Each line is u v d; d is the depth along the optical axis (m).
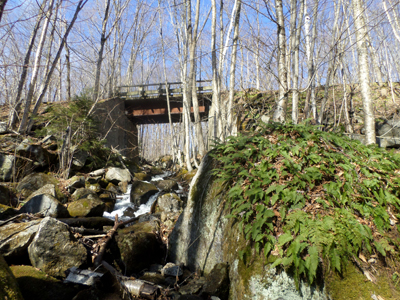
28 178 7.12
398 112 10.50
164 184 10.31
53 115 9.84
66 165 8.72
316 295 2.63
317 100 11.66
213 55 9.75
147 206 8.48
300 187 3.29
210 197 4.32
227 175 3.94
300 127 4.00
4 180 7.28
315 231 2.79
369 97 5.02
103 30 12.17
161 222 6.12
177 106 16.81
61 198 6.80
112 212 7.91
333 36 7.38
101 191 8.73
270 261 2.88
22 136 8.96
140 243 4.69
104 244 4.57
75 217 6.14
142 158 20.39
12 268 3.48
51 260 3.70
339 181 3.24
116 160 11.60
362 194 3.21
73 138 9.41
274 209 3.18
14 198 6.40
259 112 11.27
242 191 3.56
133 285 3.62
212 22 9.91
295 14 6.39
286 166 3.44
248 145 3.90
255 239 3.05
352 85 12.02
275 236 3.03
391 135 9.37
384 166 3.51
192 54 12.08
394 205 3.18
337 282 2.63
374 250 2.80
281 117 5.24
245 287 2.99
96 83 11.97
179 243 4.74
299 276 2.72
